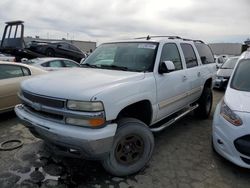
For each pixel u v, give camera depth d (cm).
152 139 339
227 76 936
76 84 289
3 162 348
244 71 416
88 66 414
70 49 1540
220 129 338
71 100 265
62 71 370
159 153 392
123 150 312
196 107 530
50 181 306
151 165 353
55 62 946
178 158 375
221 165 355
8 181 304
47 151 383
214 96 888
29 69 581
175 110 443
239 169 344
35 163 348
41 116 294
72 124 268
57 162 352
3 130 473
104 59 419
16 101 543
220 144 338
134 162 323
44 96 285
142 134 324
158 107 370
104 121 269
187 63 480
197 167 349
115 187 299
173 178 320
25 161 353
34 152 380
